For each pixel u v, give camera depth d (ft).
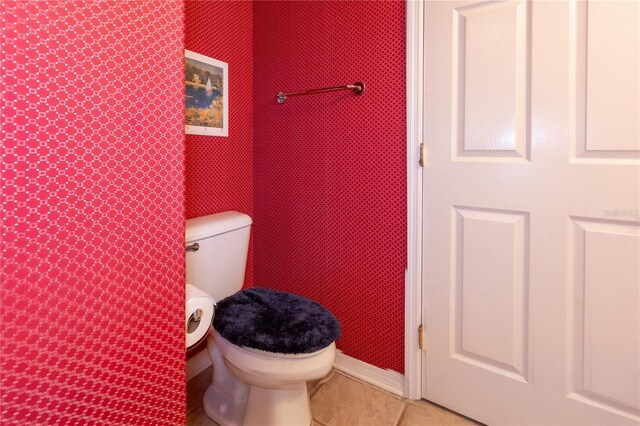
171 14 3.02
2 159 2.20
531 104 3.83
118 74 2.69
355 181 5.17
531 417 4.05
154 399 3.05
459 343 4.51
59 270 2.46
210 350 4.70
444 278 4.54
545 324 3.91
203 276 4.56
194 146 5.18
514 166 3.97
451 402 4.62
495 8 3.96
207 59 5.28
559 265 3.79
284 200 5.95
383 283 5.03
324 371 3.79
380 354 5.14
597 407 3.69
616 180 3.46
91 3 2.52
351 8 5.03
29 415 2.38
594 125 3.52
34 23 2.27
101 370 2.71
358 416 4.55
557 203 3.76
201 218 5.04
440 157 4.44
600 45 3.45
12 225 2.25
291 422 4.02
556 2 3.64
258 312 4.11
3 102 2.18
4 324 2.25
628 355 3.51
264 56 5.99
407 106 4.59
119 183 2.74
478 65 4.10
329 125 5.36
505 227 4.07
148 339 2.99
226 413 4.39
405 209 4.76
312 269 5.71
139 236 2.89
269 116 6.02
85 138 2.54
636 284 3.44
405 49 4.60
